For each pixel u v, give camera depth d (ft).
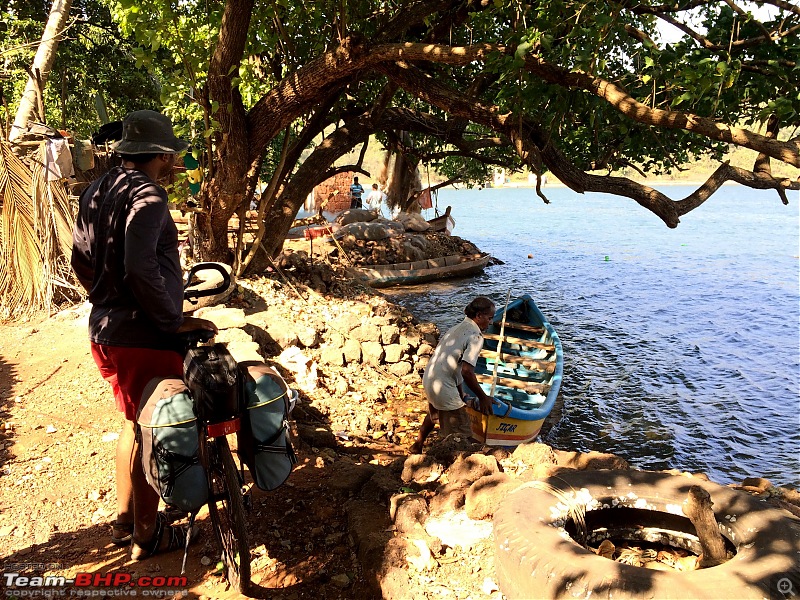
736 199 288.92
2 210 28.99
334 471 16.15
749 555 9.95
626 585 9.23
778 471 28.04
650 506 11.80
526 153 30.73
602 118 33.06
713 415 33.94
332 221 82.33
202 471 10.85
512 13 28.84
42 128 31.37
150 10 29.30
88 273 11.98
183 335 11.57
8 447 17.07
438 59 27.73
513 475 14.37
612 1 24.67
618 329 52.03
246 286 36.22
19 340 25.57
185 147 12.16
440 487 14.08
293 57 36.27
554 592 9.55
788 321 55.16
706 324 54.03
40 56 38.70
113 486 15.42
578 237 122.11
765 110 23.70
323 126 41.34
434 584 11.23
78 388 20.99
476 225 146.82
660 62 25.45
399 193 82.84
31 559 12.49
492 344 34.30
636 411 34.27
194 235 36.24
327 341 34.50
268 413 11.50
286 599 11.48
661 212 32.58
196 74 31.50
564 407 34.60
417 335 39.09
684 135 35.35
